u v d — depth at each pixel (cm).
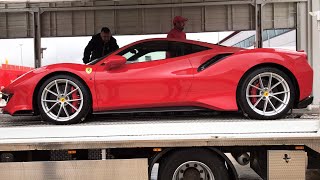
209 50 411
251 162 375
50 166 335
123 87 391
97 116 464
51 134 332
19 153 340
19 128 332
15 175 336
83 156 340
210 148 341
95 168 334
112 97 392
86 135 332
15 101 397
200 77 391
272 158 337
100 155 337
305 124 331
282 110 389
